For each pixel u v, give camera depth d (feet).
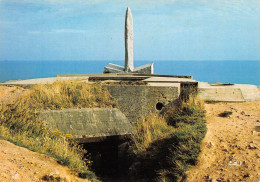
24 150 25.11
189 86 40.70
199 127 29.43
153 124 34.37
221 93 41.55
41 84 39.50
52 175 21.97
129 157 32.27
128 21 65.05
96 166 33.14
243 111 35.50
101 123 34.53
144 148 30.07
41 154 25.43
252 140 26.53
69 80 43.50
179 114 35.55
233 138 27.32
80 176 24.97
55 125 32.94
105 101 37.45
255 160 23.31
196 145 26.08
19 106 33.01
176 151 26.32
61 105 35.17
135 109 38.29
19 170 21.22
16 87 39.29
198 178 22.80
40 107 34.45
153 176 26.99
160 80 42.11
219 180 21.90
